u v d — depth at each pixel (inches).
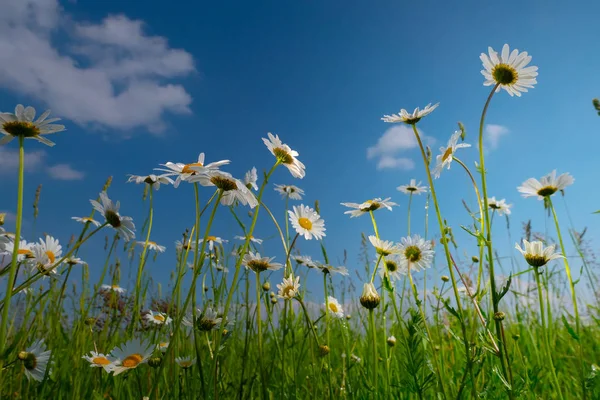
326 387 18.2
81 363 17.3
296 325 20.8
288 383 18.2
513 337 17.9
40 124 11.4
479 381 15.7
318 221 18.7
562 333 25.3
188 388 14.7
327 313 17.7
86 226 14.8
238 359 20.9
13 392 16.5
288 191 25.2
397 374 18.5
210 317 14.8
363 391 17.0
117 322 20.6
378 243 17.8
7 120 11.2
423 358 14.6
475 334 13.5
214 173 12.4
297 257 19.9
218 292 16.1
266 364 20.1
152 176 17.1
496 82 14.2
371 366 18.8
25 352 14.0
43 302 18.0
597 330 25.4
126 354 13.9
